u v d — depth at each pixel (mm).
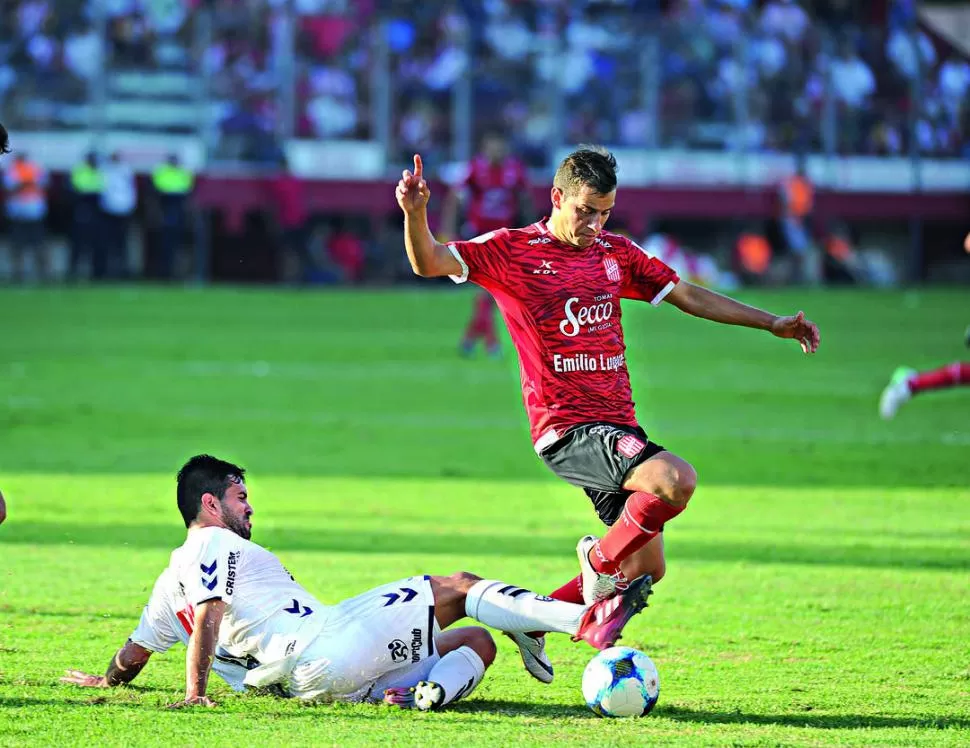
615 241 17828
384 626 15930
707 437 40750
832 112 102938
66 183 92375
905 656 18469
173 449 37688
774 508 30266
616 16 100562
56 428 40969
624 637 19453
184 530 27062
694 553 25562
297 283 98438
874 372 57594
